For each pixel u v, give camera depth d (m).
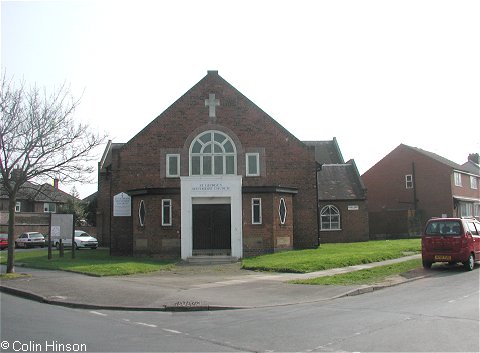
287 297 13.27
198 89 27.59
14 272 19.08
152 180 27.25
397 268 18.69
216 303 12.43
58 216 26.20
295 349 7.76
